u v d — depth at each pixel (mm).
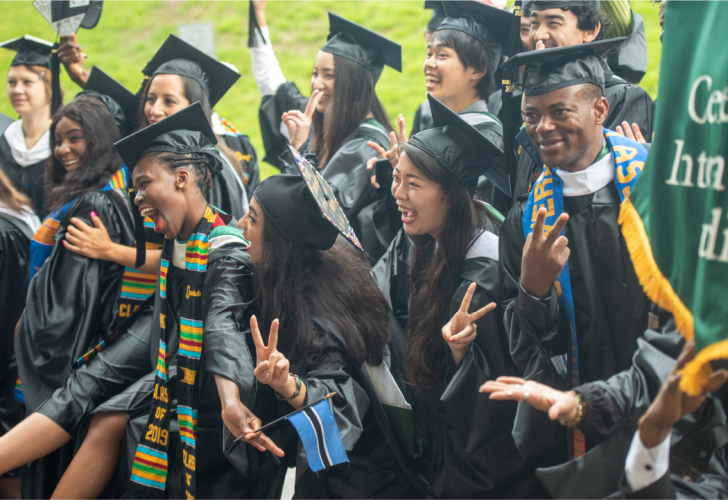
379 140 3834
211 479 2818
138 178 2822
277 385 2436
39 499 3193
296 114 3791
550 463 2555
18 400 3779
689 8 1884
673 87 1903
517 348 2355
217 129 4758
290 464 3051
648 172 1959
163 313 2873
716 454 2023
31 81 4551
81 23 4551
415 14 10523
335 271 2797
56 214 3598
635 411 1947
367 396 2691
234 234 2865
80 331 3330
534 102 2324
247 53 10172
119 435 3055
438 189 2652
